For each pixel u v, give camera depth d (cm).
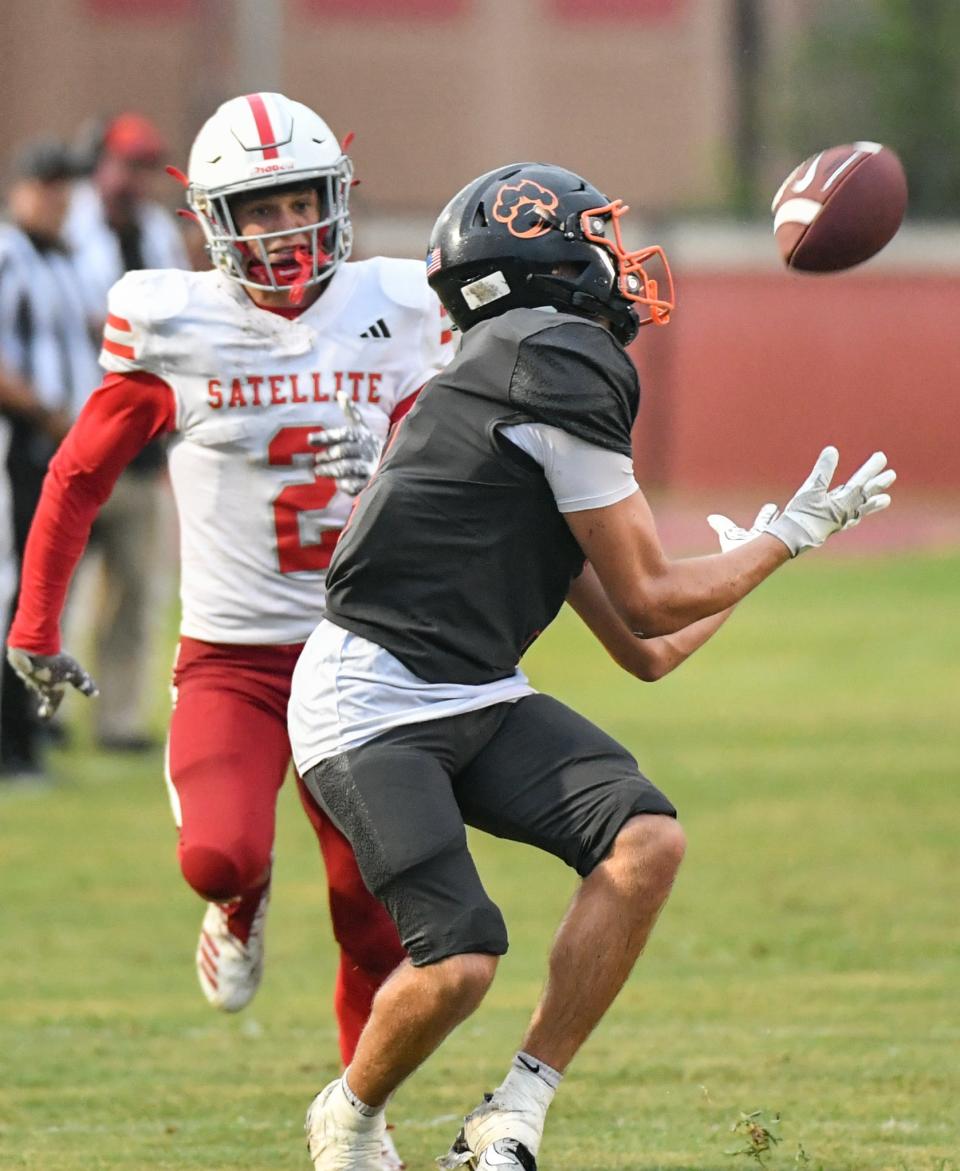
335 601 1287
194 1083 1692
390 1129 1515
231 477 1534
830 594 5403
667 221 7925
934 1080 1625
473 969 1209
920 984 1980
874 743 3434
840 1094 1591
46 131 12006
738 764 3244
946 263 7819
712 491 7856
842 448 7875
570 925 1239
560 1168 1413
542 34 12400
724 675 4191
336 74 12338
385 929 1459
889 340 7844
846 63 10644
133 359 1529
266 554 1534
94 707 3469
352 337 1540
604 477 1228
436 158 12425
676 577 1256
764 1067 1681
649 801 1253
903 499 7712
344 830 1266
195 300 1523
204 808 1457
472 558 1250
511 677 1305
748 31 12350
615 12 12400
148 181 3272
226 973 1577
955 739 3469
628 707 3828
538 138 12431
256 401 1521
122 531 3347
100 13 11994
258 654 1540
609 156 12444
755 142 11200
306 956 2197
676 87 12400
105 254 3231
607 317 1296
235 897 1459
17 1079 1702
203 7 11875
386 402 1558
